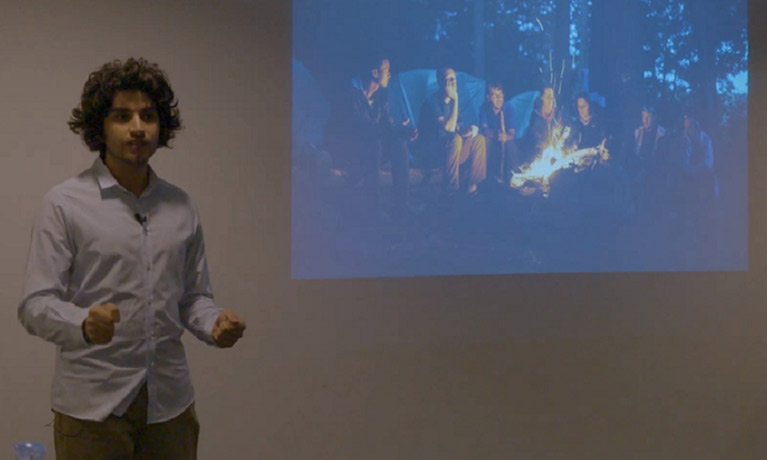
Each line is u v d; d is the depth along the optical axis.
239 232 3.18
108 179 1.78
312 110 3.26
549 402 3.56
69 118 2.99
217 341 1.77
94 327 1.54
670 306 3.69
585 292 3.59
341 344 3.31
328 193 3.28
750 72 3.76
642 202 3.63
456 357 3.45
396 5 3.36
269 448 3.25
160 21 3.09
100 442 1.72
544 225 3.53
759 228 3.79
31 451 2.07
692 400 3.73
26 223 2.96
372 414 3.36
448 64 3.41
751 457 3.80
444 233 3.42
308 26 3.25
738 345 3.78
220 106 3.15
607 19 3.58
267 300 3.22
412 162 3.37
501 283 3.49
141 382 1.76
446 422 3.45
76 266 1.75
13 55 2.94
